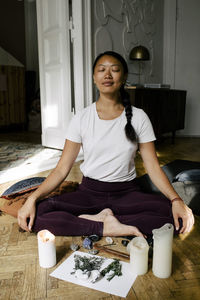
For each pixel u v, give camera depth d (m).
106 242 1.41
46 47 3.61
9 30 5.86
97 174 1.51
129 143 1.44
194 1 4.88
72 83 3.55
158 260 1.12
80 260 1.23
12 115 5.55
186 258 1.28
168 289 1.07
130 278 1.13
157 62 4.87
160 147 4.19
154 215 1.37
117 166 1.47
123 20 3.92
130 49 4.14
